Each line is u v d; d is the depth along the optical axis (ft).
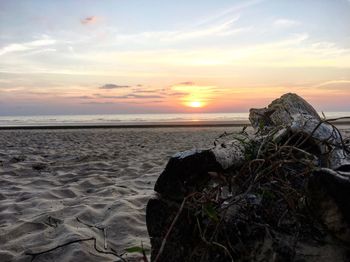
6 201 15.47
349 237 5.19
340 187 5.08
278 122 9.50
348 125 74.43
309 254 5.58
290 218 6.03
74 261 9.37
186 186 6.75
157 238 7.01
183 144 42.06
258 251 5.90
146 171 22.54
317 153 7.27
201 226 6.40
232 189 6.51
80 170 23.38
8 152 34.42
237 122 103.09
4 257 9.80
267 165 6.49
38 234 11.24
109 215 13.05
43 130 73.10
